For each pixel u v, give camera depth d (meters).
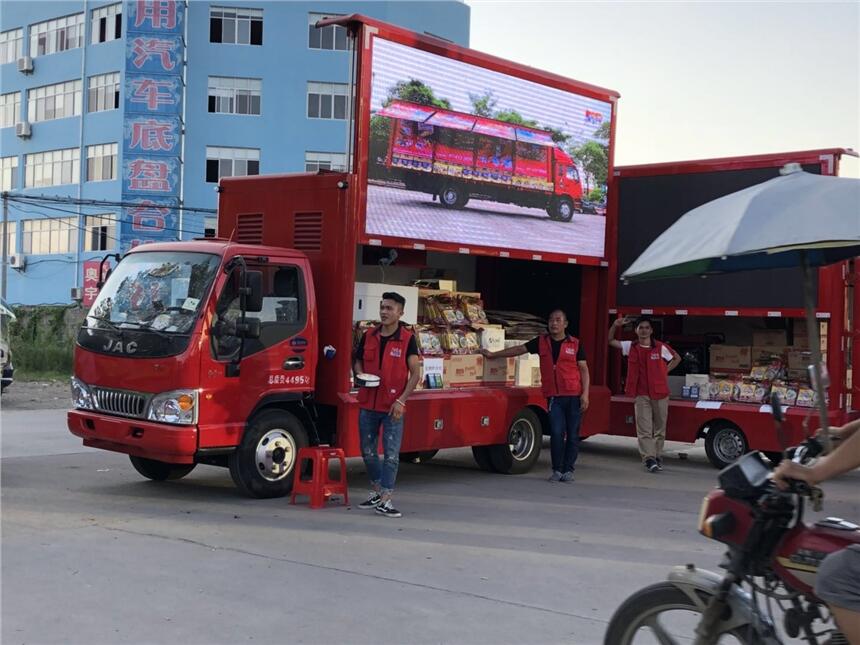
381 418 8.43
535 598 5.83
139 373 8.51
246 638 4.95
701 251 3.74
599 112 12.09
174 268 8.86
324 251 9.43
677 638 4.58
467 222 10.38
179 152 39.78
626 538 7.69
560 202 11.59
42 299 43.09
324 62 41.72
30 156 44.34
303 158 41.72
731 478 3.60
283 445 9.00
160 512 8.16
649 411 12.02
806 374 11.97
